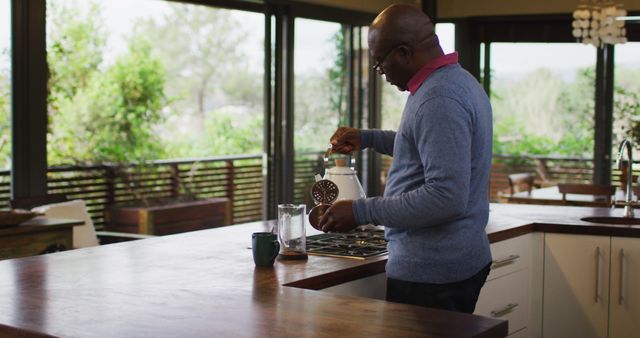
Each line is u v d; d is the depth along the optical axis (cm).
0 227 389
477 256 235
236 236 300
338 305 189
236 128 1275
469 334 164
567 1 812
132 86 995
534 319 365
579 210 408
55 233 406
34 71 516
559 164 860
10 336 170
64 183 795
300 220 253
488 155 236
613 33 645
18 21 507
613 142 840
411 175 232
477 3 842
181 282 215
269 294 201
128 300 194
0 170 657
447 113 218
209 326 170
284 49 695
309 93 720
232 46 1327
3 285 211
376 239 294
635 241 350
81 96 941
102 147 935
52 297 197
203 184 915
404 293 236
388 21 232
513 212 397
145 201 802
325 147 743
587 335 359
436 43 234
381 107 803
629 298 351
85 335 163
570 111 849
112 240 484
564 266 360
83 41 958
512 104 862
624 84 829
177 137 1228
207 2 663
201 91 1302
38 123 520
